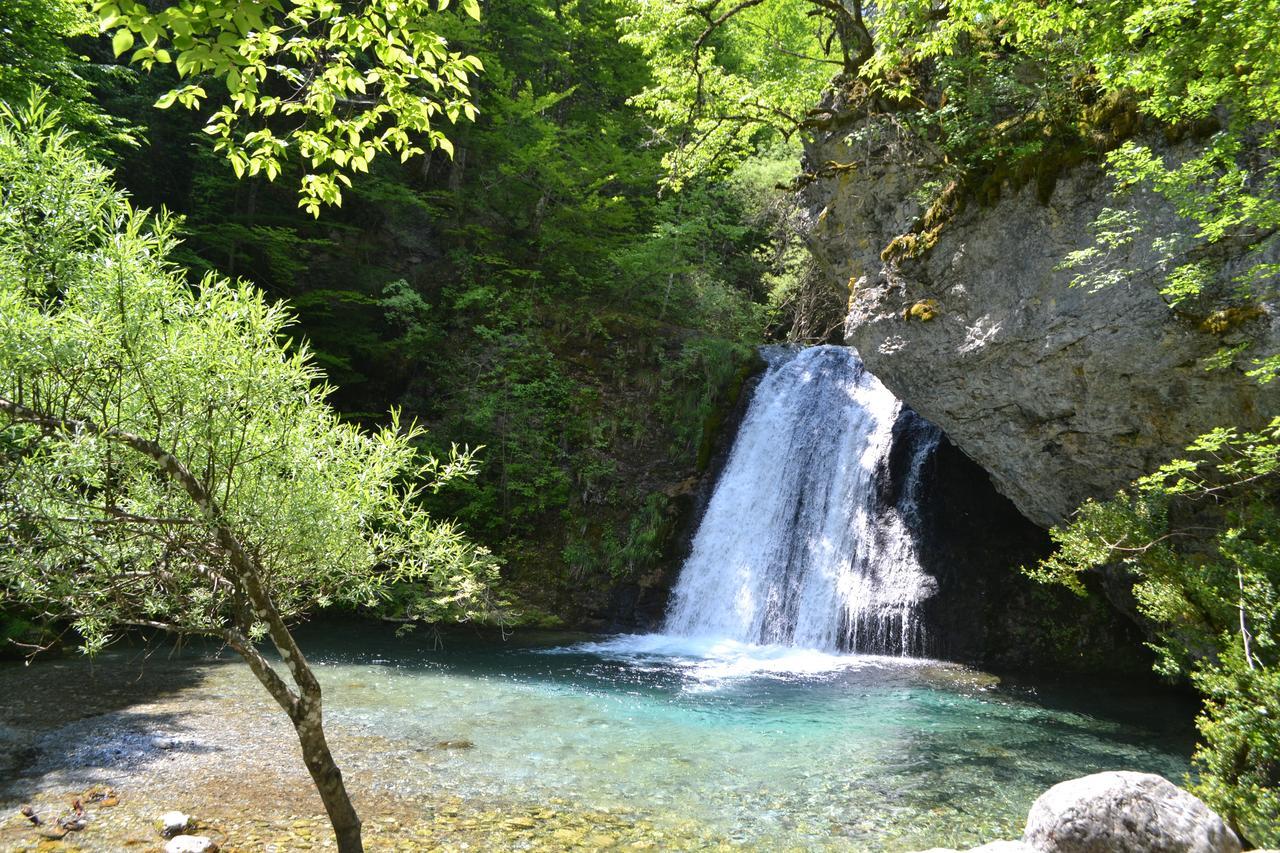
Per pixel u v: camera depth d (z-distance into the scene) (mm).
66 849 6164
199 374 4570
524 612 19375
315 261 24766
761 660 15781
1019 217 11398
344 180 5148
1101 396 11180
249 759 8555
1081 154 10664
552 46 30797
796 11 21250
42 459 4359
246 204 25359
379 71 4605
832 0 14023
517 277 27750
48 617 4668
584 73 32188
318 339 23547
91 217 4383
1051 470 12828
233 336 4793
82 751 8609
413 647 16000
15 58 14594
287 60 24594
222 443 4809
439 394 24031
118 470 4773
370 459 5730
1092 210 10617
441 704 11430
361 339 23906
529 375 24016
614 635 18547
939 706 12289
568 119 32562
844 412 20328
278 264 23219
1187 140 9594
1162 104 7215
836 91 15188
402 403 23953
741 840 6980
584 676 13758
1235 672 6371
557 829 7039
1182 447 10836
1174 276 8656
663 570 20266
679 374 23844
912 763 9352
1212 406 10219
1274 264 7992
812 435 20578
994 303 11742
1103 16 7215
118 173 23188
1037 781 8781
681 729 10500
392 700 11578
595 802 7746
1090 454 12031
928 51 9773
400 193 25766
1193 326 9781
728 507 20750
